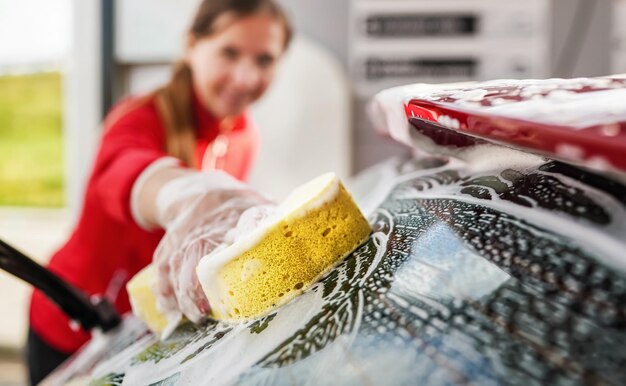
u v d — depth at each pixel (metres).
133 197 0.41
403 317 0.17
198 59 0.90
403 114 0.25
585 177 0.19
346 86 1.19
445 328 0.16
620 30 1.10
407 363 0.15
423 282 0.18
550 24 1.12
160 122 0.78
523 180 0.21
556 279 0.16
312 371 0.17
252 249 0.22
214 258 0.22
